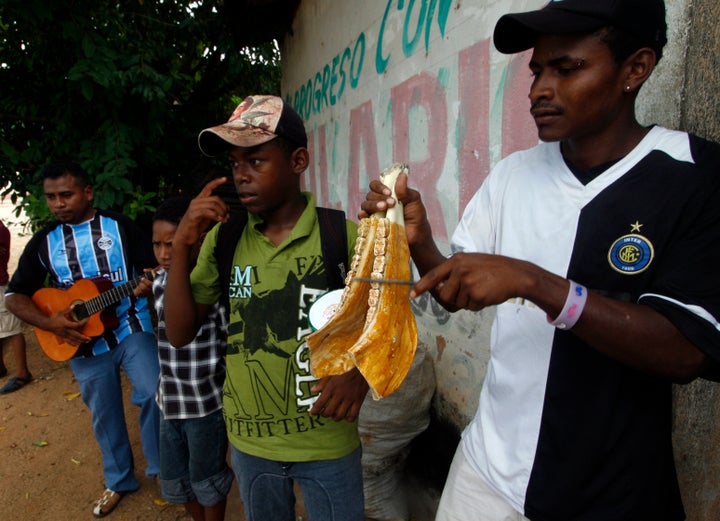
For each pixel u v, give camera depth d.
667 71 1.41
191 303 1.59
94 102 4.84
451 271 0.91
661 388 1.10
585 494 1.13
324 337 1.07
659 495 1.13
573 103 1.00
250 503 1.66
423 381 2.46
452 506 1.43
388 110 3.11
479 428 1.38
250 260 1.59
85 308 2.73
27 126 5.46
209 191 1.50
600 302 0.90
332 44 4.12
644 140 1.06
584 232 1.09
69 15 4.52
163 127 5.52
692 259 0.95
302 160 1.60
